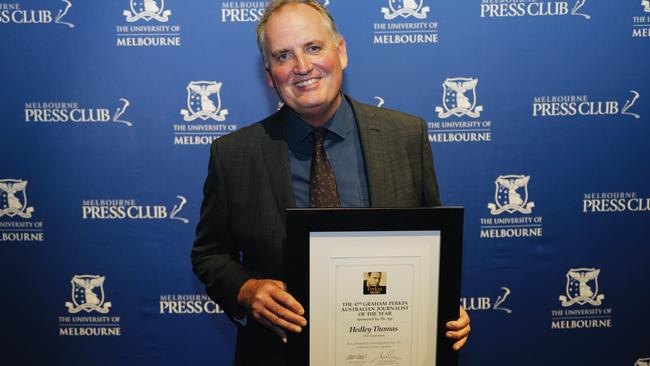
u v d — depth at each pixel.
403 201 1.14
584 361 1.93
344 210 1.01
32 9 1.76
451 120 1.82
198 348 1.93
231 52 1.79
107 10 1.77
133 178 1.84
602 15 1.79
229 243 1.25
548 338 1.92
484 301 1.91
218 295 1.17
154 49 1.79
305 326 1.03
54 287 1.89
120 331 1.91
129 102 1.81
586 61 1.80
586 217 1.87
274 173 1.14
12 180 1.84
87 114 1.81
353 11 1.77
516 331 1.92
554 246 1.88
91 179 1.84
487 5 1.78
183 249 1.88
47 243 1.87
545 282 1.90
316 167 1.14
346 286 1.03
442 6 1.77
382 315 1.04
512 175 1.85
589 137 1.83
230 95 1.81
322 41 1.10
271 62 1.12
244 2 1.77
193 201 1.85
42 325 1.91
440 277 1.03
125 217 1.86
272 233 1.12
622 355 1.93
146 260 1.88
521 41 1.79
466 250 1.88
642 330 1.92
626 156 1.84
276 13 1.12
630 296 1.90
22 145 1.82
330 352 1.04
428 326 1.05
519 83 1.81
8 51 1.78
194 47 1.79
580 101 1.82
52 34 1.77
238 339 1.25
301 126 1.17
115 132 1.82
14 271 1.88
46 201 1.85
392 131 1.19
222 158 1.20
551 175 1.85
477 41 1.79
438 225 1.02
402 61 1.79
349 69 1.79
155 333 1.92
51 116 1.81
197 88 1.80
